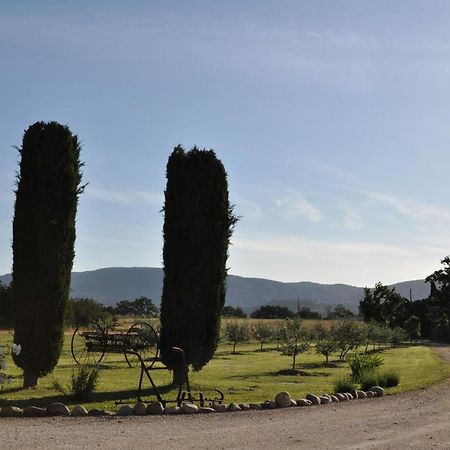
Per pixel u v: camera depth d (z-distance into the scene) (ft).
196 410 45.65
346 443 34.94
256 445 33.65
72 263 62.03
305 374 92.27
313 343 149.79
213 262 66.23
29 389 58.08
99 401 52.49
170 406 50.62
